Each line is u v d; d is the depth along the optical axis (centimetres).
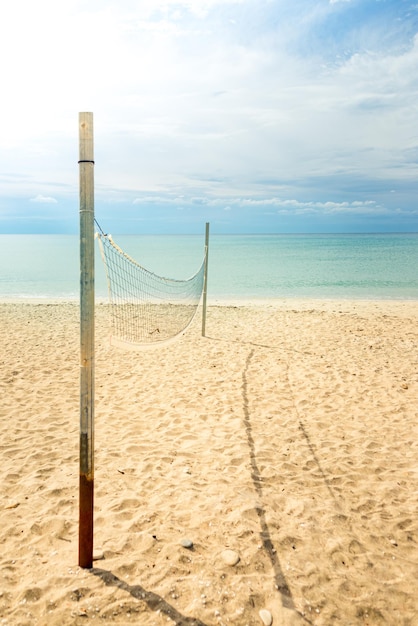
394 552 300
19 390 610
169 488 371
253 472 402
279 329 1036
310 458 430
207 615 242
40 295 1742
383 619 246
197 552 292
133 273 2259
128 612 243
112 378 674
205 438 473
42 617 238
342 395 596
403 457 434
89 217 237
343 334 976
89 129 229
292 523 326
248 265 3103
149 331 902
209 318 1180
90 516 266
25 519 326
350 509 348
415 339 930
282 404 568
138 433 486
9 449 443
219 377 678
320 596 259
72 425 504
